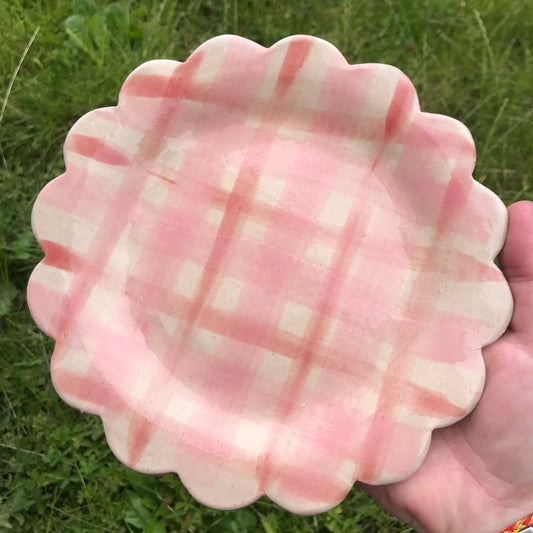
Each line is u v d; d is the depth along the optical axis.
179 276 0.27
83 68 0.47
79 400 0.26
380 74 0.26
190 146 0.28
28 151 0.46
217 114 0.28
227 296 0.27
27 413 0.43
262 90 0.27
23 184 0.46
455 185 0.26
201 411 0.26
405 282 0.27
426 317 0.26
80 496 0.41
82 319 0.27
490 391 0.28
